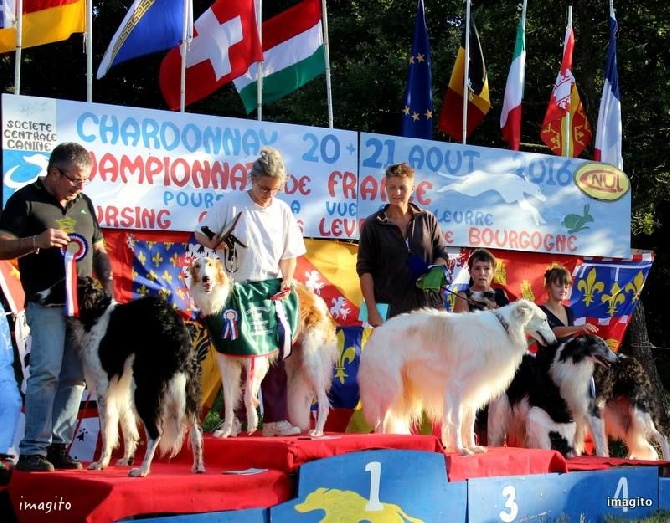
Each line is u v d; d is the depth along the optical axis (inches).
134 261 301.6
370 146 345.7
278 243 261.7
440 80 629.9
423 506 240.4
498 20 619.2
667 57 647.8
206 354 308.5
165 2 323.0
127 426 236.2
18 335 273.7
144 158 301.3
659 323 804.6
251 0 341.1
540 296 386.6
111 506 192.4
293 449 222.1
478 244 369.1
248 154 320.5
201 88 349.1
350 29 718.5
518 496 263.3
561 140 433.7
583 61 599.2
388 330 275.4
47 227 221.9
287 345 257.3
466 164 366.9
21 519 210.1
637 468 300.2
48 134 284.2
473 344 265.3
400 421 279.3
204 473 216.8
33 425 219.1
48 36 301.4
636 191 657.6
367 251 289.9
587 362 322.3
